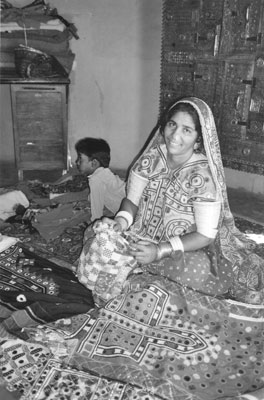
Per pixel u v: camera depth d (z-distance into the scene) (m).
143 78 4.14
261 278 2.10
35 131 3.90
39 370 1.67
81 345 1.76
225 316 1.93
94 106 4.35
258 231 3.18
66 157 4.05
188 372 1.67
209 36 3.64
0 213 3.13
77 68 4.24
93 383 1.61
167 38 3.91
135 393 1.57
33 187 3.67
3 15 3.75
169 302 1.93
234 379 1.66
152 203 2.11
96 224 2.03
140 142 4.32
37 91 3.79
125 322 1.88
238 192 3.96
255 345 1.82
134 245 1.92
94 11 4.07
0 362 1.71
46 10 3.87
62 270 2.35
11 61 3.91
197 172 1.95
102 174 3.02
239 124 3.66
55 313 1.94
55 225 2.99
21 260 2.38
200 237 1.96
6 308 2.01
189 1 3.68
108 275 2.00
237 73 3.56
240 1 3.39
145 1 3.93
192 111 1.86
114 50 4.14
